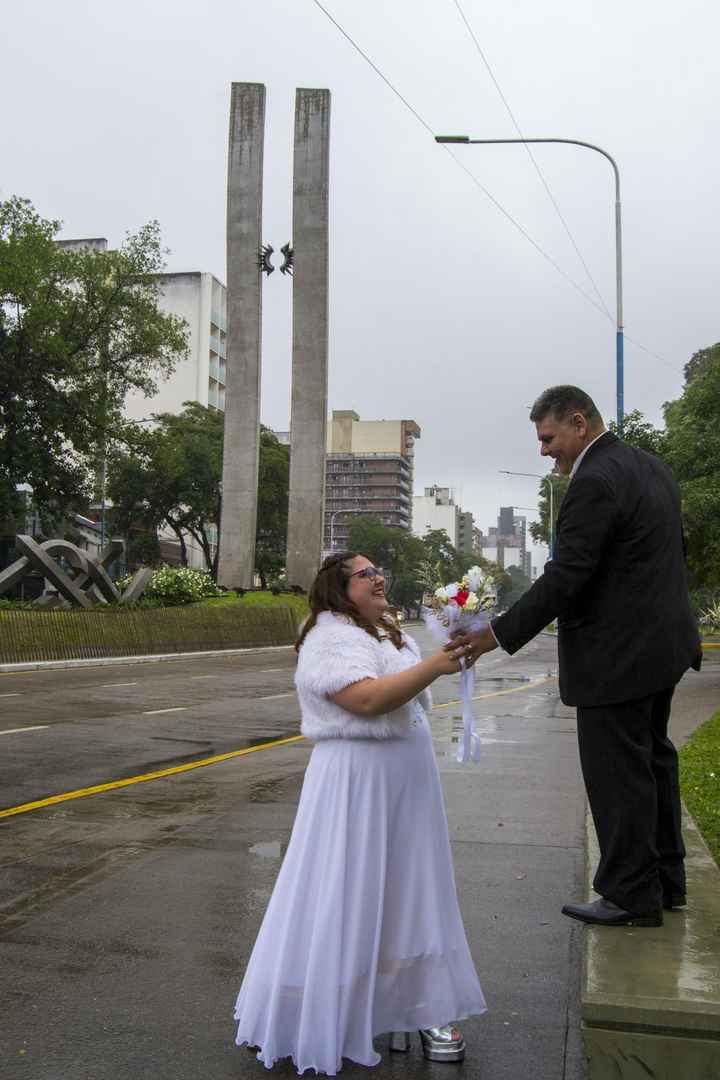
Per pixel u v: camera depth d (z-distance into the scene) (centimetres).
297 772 965
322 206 5131
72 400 4253
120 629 3219
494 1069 347
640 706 392
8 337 4044
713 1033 304
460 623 356
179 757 1066
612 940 374
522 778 952
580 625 396
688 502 2072
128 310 4300
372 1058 336
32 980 424
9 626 2692
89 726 1336
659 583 390
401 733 353
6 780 914
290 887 349
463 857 638
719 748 1086
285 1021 341
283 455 7525
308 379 5131
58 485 4475
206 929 490
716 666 3077
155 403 9981
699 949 364
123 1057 353
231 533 5031
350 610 359
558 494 8588
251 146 5119
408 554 12306
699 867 496
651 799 394
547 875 596
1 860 618
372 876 344
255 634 4241
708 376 2223
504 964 448
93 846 656
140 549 7244
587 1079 338
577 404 407
